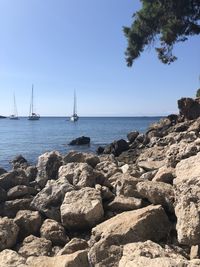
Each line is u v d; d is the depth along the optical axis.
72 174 11.49
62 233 8.57
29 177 13.80
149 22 36.69
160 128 34.91
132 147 29.55
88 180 10.88
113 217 8.40
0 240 8.17
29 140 57.62
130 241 7.20
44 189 10.36
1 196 10.87
